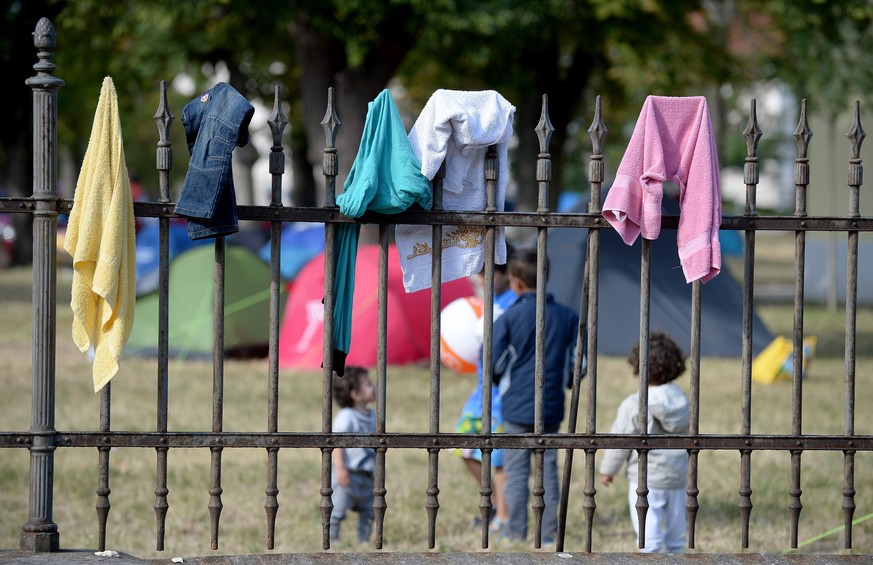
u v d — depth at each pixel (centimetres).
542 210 1758
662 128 1742
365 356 5050
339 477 2536
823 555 1842
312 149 6706
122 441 1734
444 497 2914
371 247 5469
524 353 2444
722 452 3469
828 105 7062
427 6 5947
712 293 5638
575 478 3142
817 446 1814
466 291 5222
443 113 1683
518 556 1798
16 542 2383
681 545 2377
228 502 2828
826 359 5622
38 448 1731
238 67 9631
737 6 9031
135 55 9212
